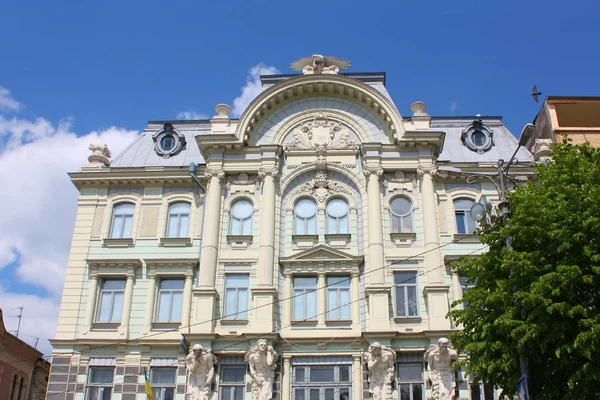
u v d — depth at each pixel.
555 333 21.02
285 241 34.16
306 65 38.91
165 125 39.28
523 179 35.84
